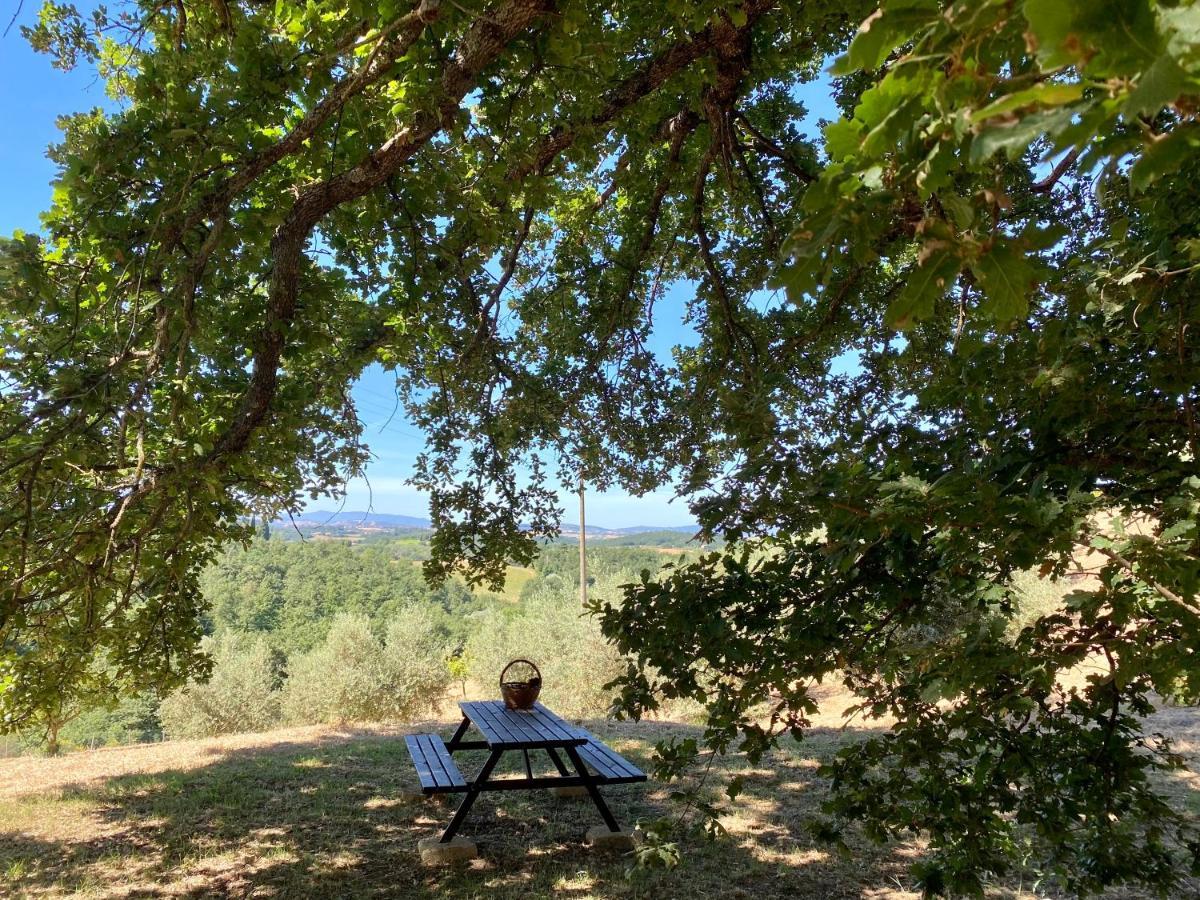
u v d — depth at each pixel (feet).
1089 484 6.50
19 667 12.44
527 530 20.77
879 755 8.16
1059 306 8.78
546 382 20.42
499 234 12.50
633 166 18.01
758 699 7.59
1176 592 5.30
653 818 18.39
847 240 2.58
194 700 40.01
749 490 7.66
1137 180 2.08
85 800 20.06
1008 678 6.93
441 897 14.23
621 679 8.06
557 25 9.20
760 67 14.76
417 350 16.53
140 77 9.34
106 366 9.48
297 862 15.92
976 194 2.66
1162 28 1.65
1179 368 6.13
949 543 6.24
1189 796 17.37
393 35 9.13
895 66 2.32
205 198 9.48
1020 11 2.02
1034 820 7.69
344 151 11.62
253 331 11.06
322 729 30.14
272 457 10.66
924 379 9.65
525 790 20.81
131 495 8.82
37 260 8.88
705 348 21.30
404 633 39.22
